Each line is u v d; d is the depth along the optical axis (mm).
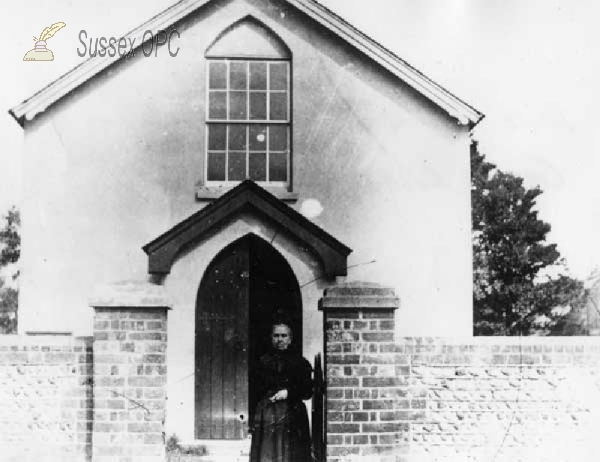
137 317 8906
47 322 14133
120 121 14641
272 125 14969
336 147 14703
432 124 14766
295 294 13727
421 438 11086
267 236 13477
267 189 14727
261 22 14969
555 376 11156
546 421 11109
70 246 14336
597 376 11172
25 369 10648
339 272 13297
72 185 14484
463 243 14539
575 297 24547
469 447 11031
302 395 9266
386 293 8812
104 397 8805
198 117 14703
